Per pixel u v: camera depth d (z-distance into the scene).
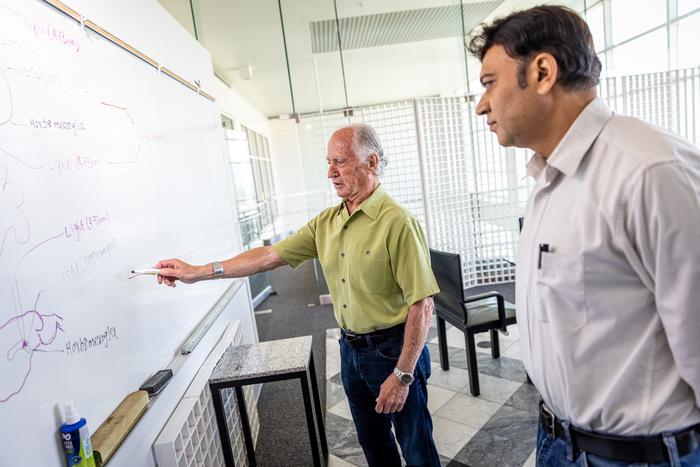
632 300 0.68
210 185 2.23
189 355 1.54
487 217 4.40
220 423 1.52
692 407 0.69
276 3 4.14
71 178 0.98
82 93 1.07
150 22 1.63
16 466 0.72
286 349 1.68
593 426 0.76
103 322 1.06
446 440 2.01
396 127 4.12
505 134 0.80
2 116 0.78
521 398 2.30
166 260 1.42
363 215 1.38
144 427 1.15
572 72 0.71
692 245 0.59
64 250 0.92
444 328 2.66
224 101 5.22
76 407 0.91
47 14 0.95
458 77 4.52
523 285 0.87
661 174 0.61
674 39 4.16
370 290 1.36
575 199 0.72
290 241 1.62
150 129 1.51
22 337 0.77
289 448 2.15
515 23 0.74
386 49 4.75
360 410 1.53
